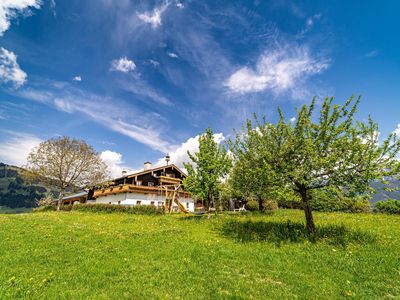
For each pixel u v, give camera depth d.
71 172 39.38
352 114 11.78
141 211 29.39
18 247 10.18
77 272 7.57
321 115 12.59
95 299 5.91
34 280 6.87
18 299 5.79
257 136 13.54
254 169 13.23
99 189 46.78
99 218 23.31
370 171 10.77
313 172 12.09
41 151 36.94
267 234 13.71
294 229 13.90
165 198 38.59
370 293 6.64
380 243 11.16
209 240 12.66
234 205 47.50
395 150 10.75
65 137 39.00
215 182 24.69
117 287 6.59
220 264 8.71
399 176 10.72
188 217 25.38
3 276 7.05
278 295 6.37
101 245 10.98
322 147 12.10
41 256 9.08
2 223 16.42
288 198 11.77
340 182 11.34
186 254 9.80
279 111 13.45
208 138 25.91
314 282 7.28
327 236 12.35
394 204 24.41
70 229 14.70
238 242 12.28
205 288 6.70
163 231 14.91
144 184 41.94
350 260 9.16
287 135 13.16
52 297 5.93
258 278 7.59
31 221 17.88
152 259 9.09
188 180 25.69
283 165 12.29
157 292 6.38
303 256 9.79
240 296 6.21
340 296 6.43
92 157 40.31
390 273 8.00
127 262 8.64
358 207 26.50
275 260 9.24
